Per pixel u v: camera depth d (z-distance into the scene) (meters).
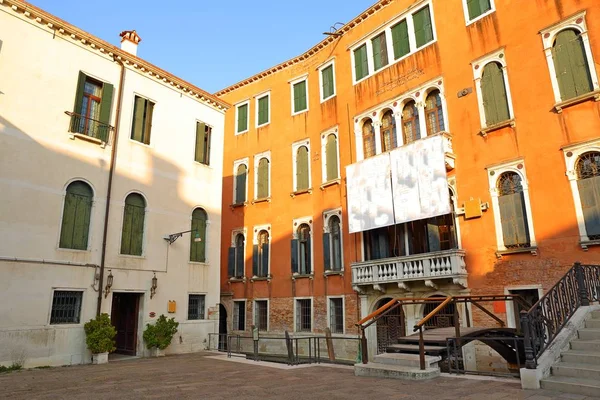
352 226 18.20
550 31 13.97
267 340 20.94
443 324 15.31
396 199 16.67
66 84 14.63
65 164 14.16
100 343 13.30
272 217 22.41
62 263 13.51
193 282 17.62
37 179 13.35
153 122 17.44
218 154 20.05
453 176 15.81
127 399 7.51
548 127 13.59
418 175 16.02
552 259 12.86
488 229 14.51
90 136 15.09
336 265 19.36
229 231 24.19
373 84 19.42
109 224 15.09
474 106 15.62
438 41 17.19
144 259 15.98
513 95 14.58
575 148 12.88
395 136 18.28
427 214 15.46
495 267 14.12
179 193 17.86
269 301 21.42
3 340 11.88
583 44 13.16
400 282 16.05
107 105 15.78
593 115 12.72
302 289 20.23
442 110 16.61
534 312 7.77
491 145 14.94
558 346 7.84
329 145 20.94
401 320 16.64
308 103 22.34
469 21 16.31
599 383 6.63
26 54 13.74
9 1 13.36
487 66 15.59
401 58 18.42
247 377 9.89
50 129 13.95
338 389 7.82
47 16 14.17
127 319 16.12
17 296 12.34
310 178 21.16
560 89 13.54
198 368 11.83
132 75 17.02
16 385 9.22
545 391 6.83
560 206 12.95
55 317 13.23
